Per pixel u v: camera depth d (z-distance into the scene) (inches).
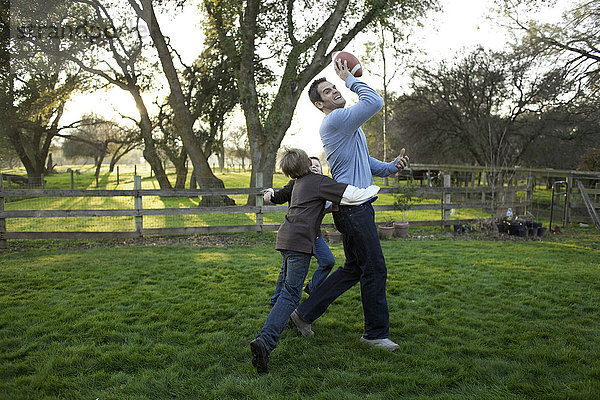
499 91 805.2
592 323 132.3
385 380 95.7
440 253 258.2
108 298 159.9
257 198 344.8
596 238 337.7
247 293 166.9
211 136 802.2
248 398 88.4
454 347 113.6
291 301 105.2
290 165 111.7
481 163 869.8
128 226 401.1
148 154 781.3
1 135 912.9
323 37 490.0
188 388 93.0
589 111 667.4
